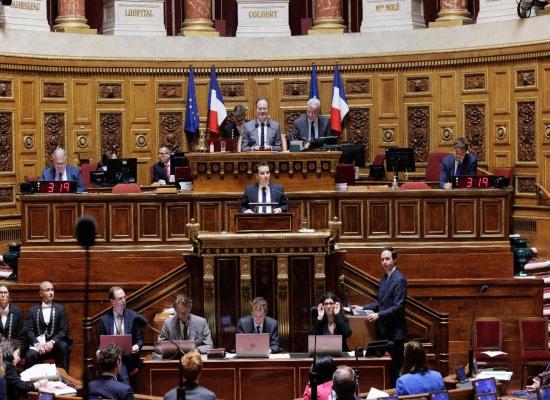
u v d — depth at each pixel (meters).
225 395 11.27
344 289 13.36
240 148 15.91
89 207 14.71
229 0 21.12
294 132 16.80
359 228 14.69
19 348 11.94
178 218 14.75
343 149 17.47
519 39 17.91
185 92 19.67
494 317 14.16
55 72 18.83
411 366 10.16
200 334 12.05
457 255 14.57
